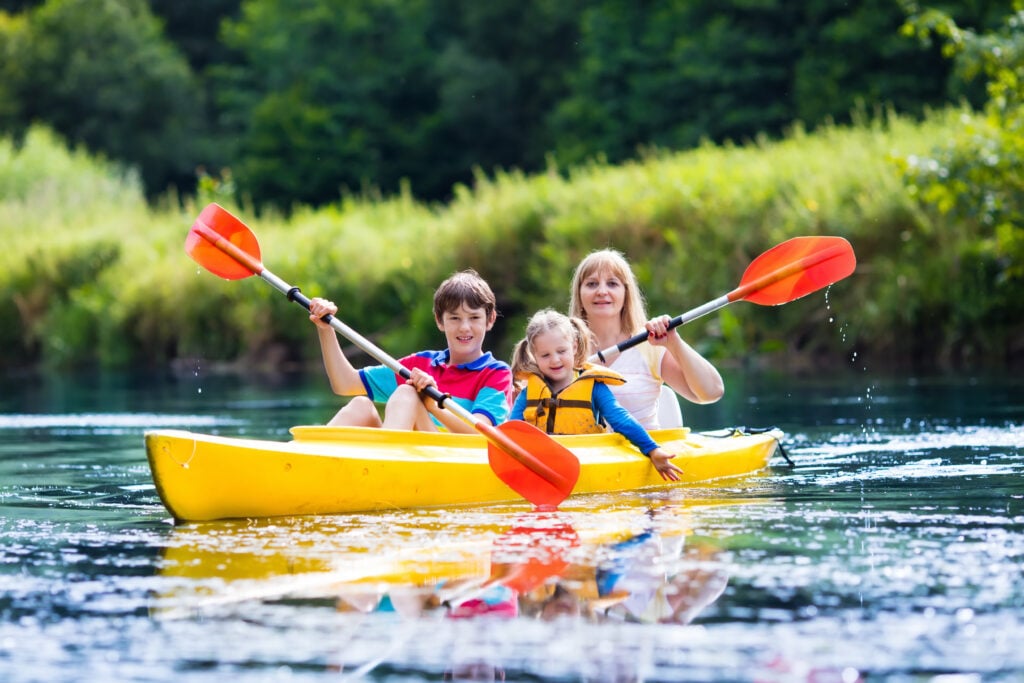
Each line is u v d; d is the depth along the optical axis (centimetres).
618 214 2817
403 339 3031
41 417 1702
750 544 686
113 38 7194
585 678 471
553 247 2866
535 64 6347
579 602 566
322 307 985
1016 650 494
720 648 500
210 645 512
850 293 2464
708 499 866
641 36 5544
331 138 6291
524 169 6412
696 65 5153
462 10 6688
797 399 1739
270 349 3256
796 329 2545
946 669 475
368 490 820
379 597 577
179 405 1889
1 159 4638
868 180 2538
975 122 2483
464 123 6412
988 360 2336
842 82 4844
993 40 2164
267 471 786
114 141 7138
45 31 7150
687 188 2769
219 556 668
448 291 978
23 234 3891
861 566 626
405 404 912
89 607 567
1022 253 2170
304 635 522
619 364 1070
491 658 493
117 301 3478
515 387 1029
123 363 3475
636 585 593
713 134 5156
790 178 2698
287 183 6194
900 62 4738
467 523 768
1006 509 797
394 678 473
